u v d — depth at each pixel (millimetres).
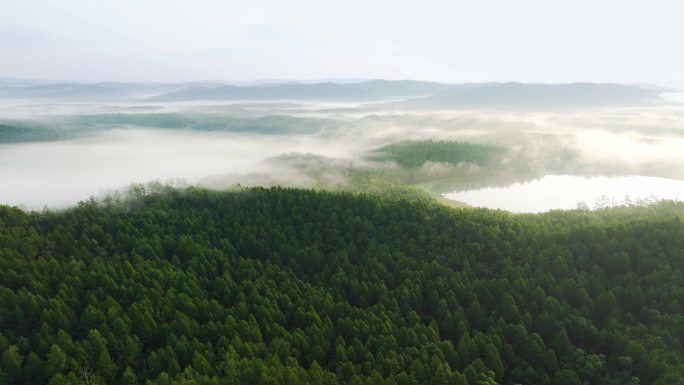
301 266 126688
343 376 86562
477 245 127750
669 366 83688
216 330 97062
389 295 110688
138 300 105688
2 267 113625
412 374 83625
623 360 87938
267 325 98750
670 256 114750
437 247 131750
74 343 91375
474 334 98938
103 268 116000
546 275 111250
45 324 93562
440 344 92500
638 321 99750
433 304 108562
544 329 98812
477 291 110250
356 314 102938
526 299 107438
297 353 91875
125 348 91438
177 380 81188
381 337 93125
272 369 82625
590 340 96125
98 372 86562
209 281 116625
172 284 112938
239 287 112812
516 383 86500
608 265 116062
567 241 127500
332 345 96000
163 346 96000
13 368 84375
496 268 121312
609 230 129125
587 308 102000
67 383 80875
